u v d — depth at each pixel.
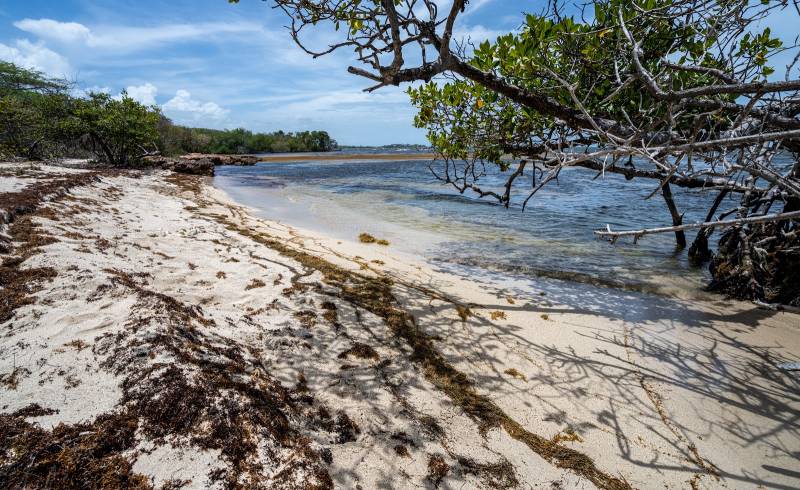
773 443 3.51
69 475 2.22
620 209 14.68
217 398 2.91
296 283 6.12
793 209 6.90
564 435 3.49
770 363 4.74
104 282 4.38
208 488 2.34
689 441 3.51
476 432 3.41
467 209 14.86
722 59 4.16
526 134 6.92
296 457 2.77
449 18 3.95
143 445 2.48
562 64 5.56
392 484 2.78
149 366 3.07
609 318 5.88
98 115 22.91
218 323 4.42
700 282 7.47
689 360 4.79
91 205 8.83
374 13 4.04
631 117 5.37
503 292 6.75
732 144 2.75
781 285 6.69
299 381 3.75
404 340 4.80
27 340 3.27
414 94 7.52
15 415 2.51
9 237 5.29
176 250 6.85
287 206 15.09
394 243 9.85
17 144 19.92
